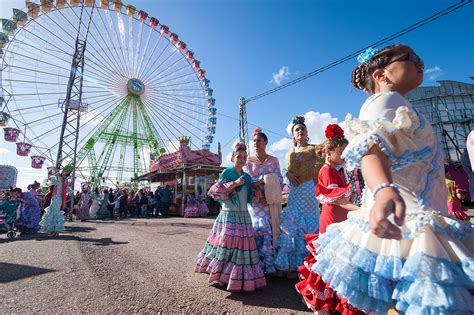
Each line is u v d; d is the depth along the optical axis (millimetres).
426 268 850
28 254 4316
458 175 15188
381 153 923
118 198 15422
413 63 1149
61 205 7910
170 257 4062
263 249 2980
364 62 1277
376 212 795
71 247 4938
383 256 973
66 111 14445
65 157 14125
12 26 18766
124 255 4215
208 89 26219
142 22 23516
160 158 19203
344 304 1440
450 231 930
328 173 2033
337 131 2092
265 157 3400
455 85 17750
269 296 2459
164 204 15719
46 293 2537
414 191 975
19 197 7270
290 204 3160
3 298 2418
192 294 2492
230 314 2090
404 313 911
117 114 25406
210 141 25141
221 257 2627
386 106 1033
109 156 26969
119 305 2256
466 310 815
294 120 3395
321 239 1320
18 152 19297
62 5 19469
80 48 15445
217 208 16906
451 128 17016
